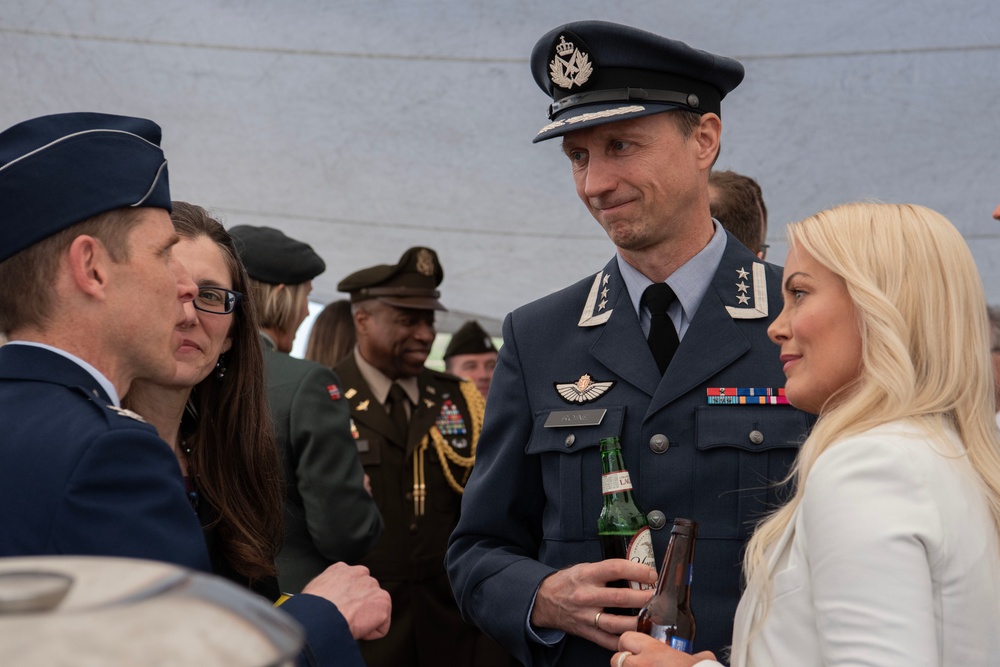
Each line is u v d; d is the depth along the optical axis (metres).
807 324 1.40
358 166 4.73
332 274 5.53
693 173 1.94
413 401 3.61
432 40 4.09
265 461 1.83
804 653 1.26
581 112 1.90
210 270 1.72
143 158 1.35
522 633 1.82
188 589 0.59
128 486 1.17
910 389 1.30
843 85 3.99
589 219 4.89
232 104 4.42
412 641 3.35
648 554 1.75
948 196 4.31
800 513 1.31
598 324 2.01
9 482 1.16
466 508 2.05
